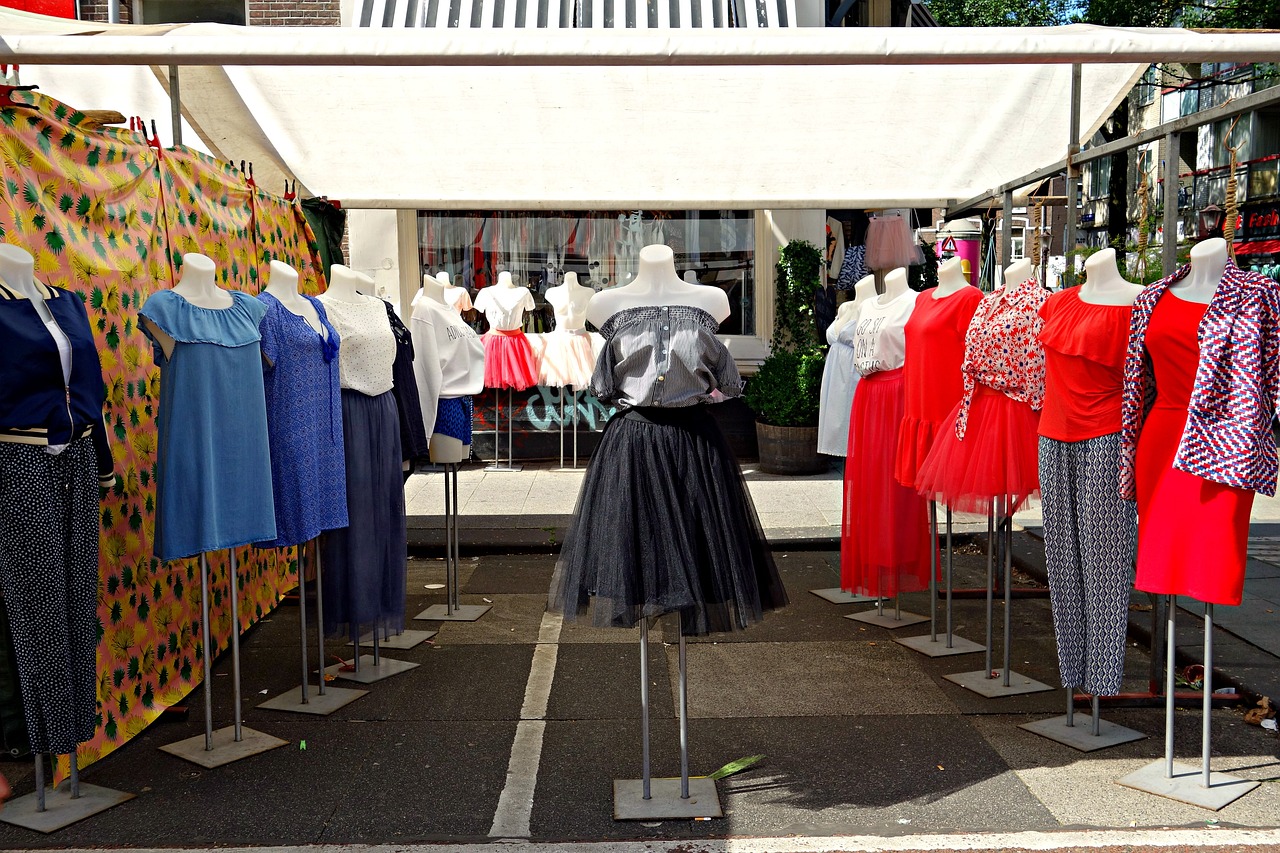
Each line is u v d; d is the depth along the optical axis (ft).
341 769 11.12
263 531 11.39
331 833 9.59
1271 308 9.66
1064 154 21.17
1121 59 11.25
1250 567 18.56
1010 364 12.48
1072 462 11.48
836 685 13.73
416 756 11.48
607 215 31.73
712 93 18.69
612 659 14.93
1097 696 11.51
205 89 17.90
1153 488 10.32
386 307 14.42
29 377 9.31
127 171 12.34
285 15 29.27
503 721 12.54
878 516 16.01
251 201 16.70
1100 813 9.83
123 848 9.28
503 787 10.64
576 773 10.99
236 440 11.12
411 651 15.39
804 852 9.09
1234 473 9.53
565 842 9.36
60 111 10.97
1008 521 13.25
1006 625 13.39
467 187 22.76
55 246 10.70
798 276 31.04
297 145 20.49
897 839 9.32
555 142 20.58
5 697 10.04
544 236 31.71
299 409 12.09
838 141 20.76
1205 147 46.78
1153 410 10.37
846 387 17.19
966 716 12.56
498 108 19.08
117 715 11.76
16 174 10.09
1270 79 35.45
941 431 13.75
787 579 19.80
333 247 21.15
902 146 21.02
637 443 10.25
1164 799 10.11
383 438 14.10
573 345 29.84
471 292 31.63
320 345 12.43
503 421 31.40
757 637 15.97
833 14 34.19
